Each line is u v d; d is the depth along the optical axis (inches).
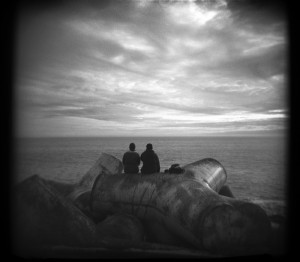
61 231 183.6
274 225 220.7
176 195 202.8
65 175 745.6
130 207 222.4
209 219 177.6
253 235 181.5
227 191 306.5
